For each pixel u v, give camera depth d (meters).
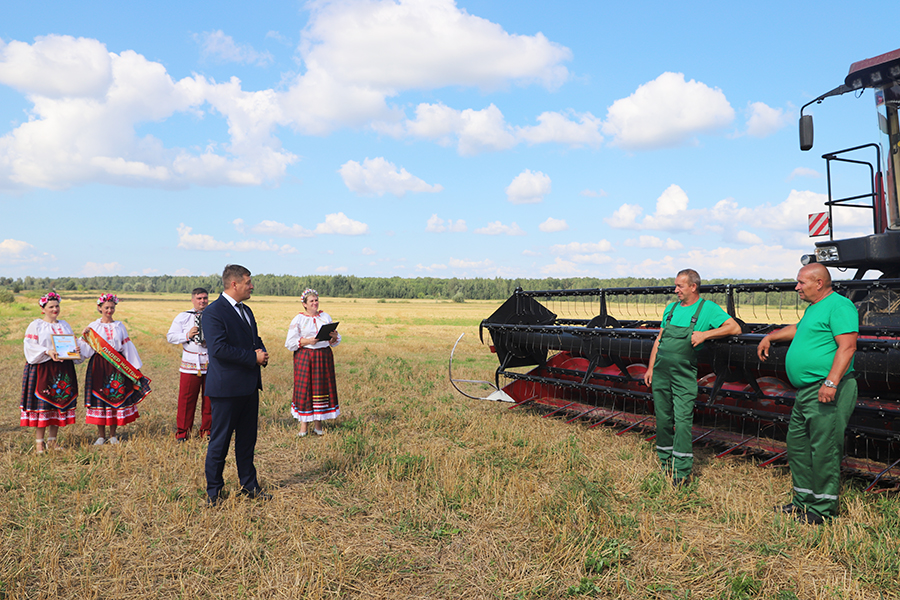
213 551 3.89
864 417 5.45
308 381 7.21
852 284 5.42
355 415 8.57
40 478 5.43
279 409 8.98
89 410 6.61
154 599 3.35
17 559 3.79
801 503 4.57
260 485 5.34
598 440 6.93
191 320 7.02
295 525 4.35
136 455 6.25
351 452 6.29
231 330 4.77
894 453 5.44
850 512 4.48
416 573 3.68
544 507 4.61
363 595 3.41
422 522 4.43
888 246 5.72
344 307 76.00
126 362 6.73
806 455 4.51
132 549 3.96
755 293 6.22
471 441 6.97
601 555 3.81
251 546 3.97
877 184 6.58
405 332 31.80
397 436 7.25
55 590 3.36
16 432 7.39
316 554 3.84
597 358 7.53
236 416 4.84
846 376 4.32
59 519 4.50
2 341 23.28
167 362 16.11
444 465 5.71
